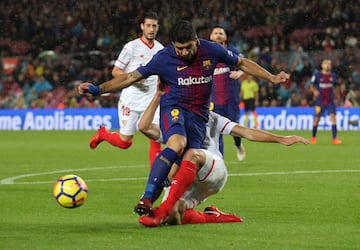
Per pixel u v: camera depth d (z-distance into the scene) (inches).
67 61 3481.8
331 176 1283.2
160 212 732.0
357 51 3221.0
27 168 1489.9
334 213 853.8
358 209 887.1
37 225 765.3
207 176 745.0
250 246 634.8
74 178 753.0
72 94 3321.9
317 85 2207.2
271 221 788.0
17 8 3833.7
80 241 661.3
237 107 1386.6
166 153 727.7
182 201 741.3
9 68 3467.0
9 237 686.5
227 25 3538.4
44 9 3821.4
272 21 3521.2
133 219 813.2
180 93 765.9
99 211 885.2
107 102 3280.0
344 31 3415.4
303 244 645.3
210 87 774.5
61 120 3184.1
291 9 3531.0
